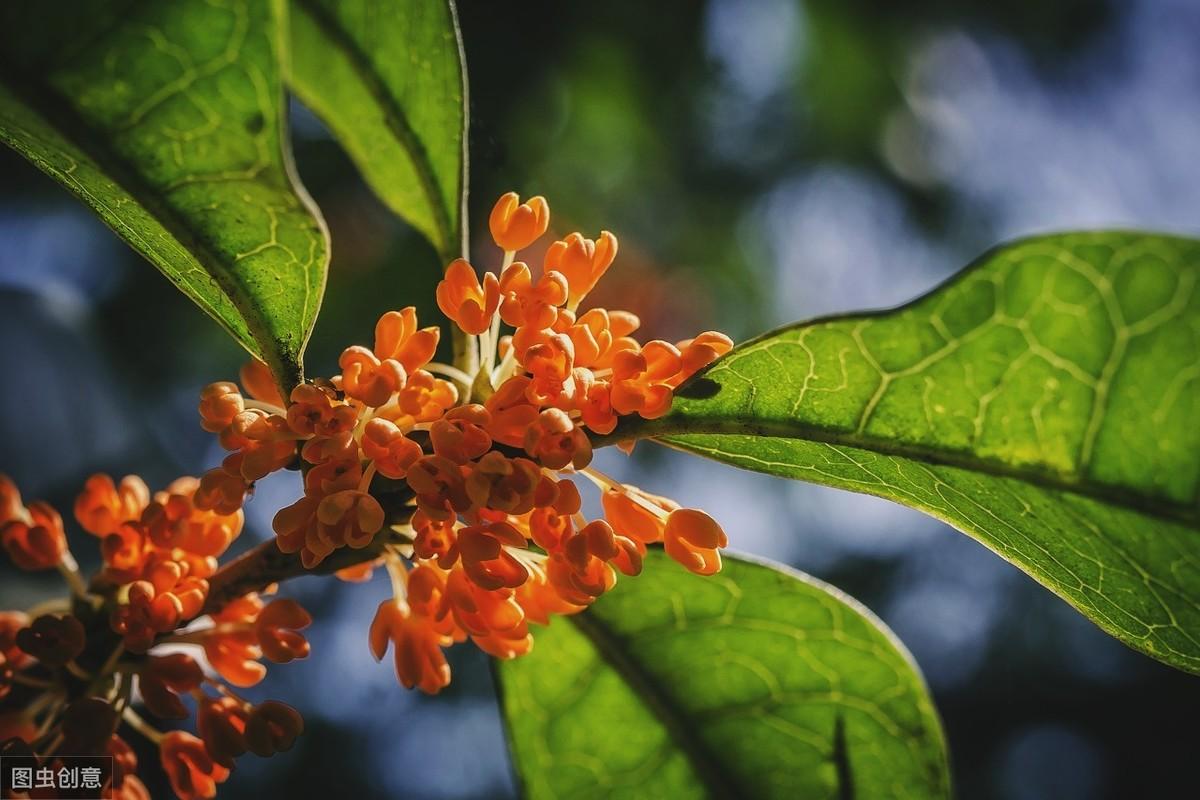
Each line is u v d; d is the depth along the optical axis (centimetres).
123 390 33
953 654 53
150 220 20
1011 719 51
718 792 24
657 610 23
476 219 37
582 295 20
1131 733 50
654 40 47
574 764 24
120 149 19
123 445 32
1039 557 20
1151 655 21
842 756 23
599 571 20
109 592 20
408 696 46
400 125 21
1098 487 19
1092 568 20
